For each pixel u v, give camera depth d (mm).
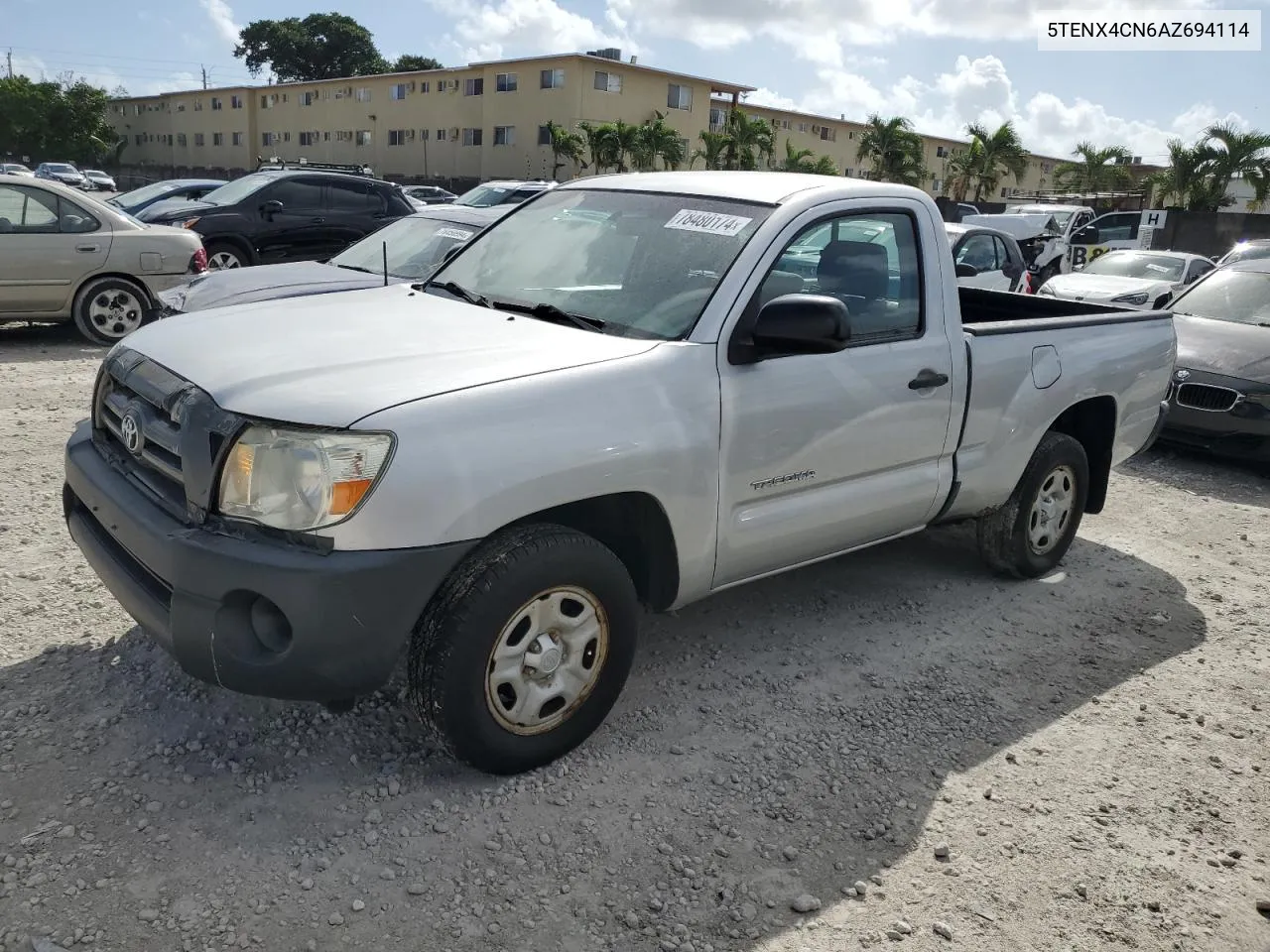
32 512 5129
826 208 3854
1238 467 8227
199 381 2980
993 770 3492
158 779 3055
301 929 2533
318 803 3008
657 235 3871
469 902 2674
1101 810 3303
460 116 53062
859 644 4379
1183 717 3959
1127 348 5270
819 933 2672
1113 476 7730
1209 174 36969
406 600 2773
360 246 8648
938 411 4219
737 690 3893
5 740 3188
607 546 3570
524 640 3072
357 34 88125
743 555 3674
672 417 3275
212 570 2725
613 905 2709
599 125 48344
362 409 2764
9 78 73875
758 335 3389
